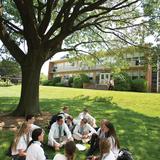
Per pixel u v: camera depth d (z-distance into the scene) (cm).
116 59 1961
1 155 847
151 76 3847
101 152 607
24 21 1415
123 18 1716
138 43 1666
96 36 1931
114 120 1518
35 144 629
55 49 1556
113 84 3634
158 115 1900
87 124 1076
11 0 1625
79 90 3331
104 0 1384
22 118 1378
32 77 1455
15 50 1472
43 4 1551
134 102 2325
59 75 6531
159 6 1568
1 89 3856
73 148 533
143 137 1190
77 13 1406
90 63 2069
